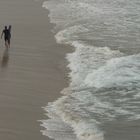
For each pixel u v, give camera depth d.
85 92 36.03
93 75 39.28
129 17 60.00
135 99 34.69
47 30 52.72
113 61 42.50
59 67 41.22
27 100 33.94
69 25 55.31
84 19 58.34
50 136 28.66
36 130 29.41
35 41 48.22
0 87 35.84
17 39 48.56
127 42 48.97
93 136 28.88
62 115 31.83
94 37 50.50
